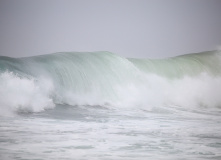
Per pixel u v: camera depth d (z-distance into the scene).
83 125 49.25
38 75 71.56
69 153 31.25
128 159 29.67
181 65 106.69
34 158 29.16
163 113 72.38
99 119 57.34
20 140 36.38
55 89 72.88
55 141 36.47
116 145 35.34
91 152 31.89
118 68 87.38
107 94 80.88
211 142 38.28
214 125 54.28
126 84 86.25
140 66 99.06
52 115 58.56
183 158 30.34
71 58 82.50
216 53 116.50
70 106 70.75
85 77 79.75
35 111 61.03
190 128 49.78
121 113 67.62
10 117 53.22
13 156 29.59
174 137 41.16
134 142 37.22
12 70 67.69
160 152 32.50
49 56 80.56
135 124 52.66
